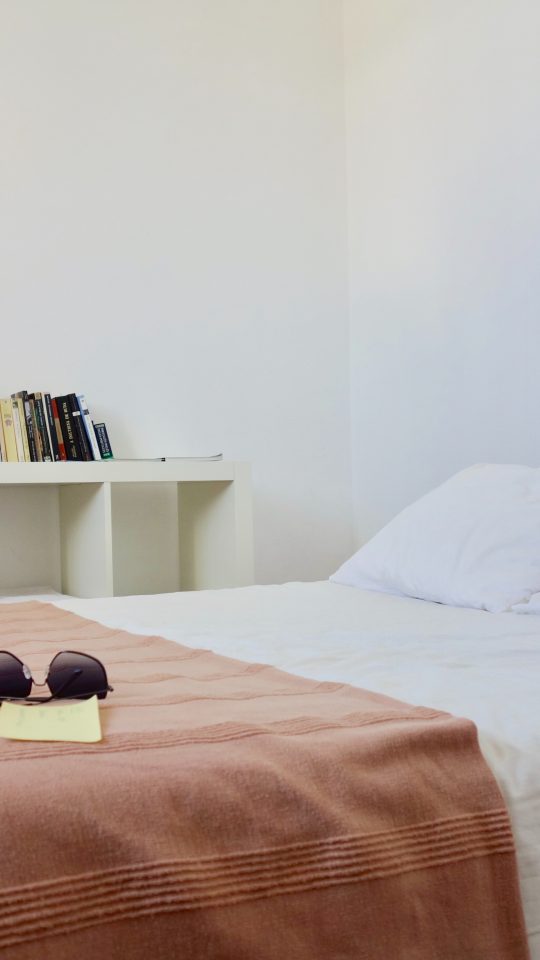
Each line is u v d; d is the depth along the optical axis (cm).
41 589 295
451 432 312
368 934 73
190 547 316
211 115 331
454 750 85
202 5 330
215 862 70
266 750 79
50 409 280
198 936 67
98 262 310
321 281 352
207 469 282
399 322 333
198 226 328
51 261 302
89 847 66
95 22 311
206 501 304
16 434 275
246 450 336
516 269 285
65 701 98
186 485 316
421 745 84
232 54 335
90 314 308
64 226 304
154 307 319
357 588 222
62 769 73
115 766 74
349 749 80
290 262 345
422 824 79
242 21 338
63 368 303
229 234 334
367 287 348
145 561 319
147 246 318
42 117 302
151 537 320
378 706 98
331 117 354
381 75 338
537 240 278
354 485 357
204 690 108
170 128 323
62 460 280
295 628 161
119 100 314
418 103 322
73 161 306
